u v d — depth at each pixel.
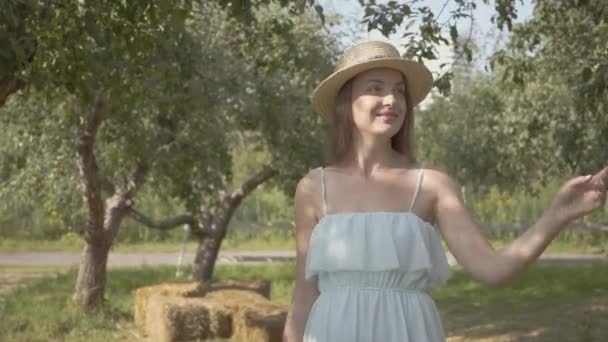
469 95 22.47
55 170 12.94
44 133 12.50
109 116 11.07
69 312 12.30
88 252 12.70
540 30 10.52
